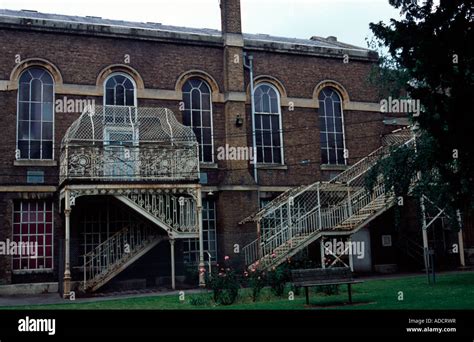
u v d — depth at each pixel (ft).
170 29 77.56
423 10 33.73
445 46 32.30
